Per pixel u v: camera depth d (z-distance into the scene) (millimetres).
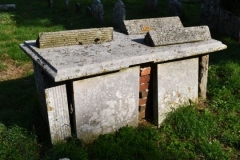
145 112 4184
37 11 12359
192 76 4242
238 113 4379
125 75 3676
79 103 3482
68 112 3564
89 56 3584
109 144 3504
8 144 3594
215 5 8555
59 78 3141
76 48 3891
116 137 3703
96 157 3412
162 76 3924
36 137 3736
